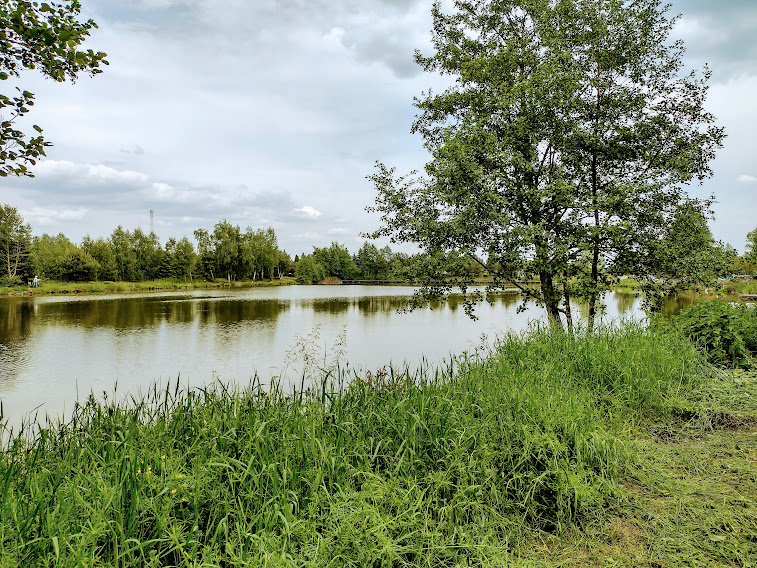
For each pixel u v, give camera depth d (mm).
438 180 7930
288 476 2791
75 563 2006
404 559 2377
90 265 52875
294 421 3477
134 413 4113
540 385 4523
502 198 7590
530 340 6875
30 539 2135
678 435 4066
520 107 8055
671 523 2725
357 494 2527
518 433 3434
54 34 3590
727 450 3635
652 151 8258
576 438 3424
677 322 7457
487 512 2822
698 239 8312
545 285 8383
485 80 9008
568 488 2889
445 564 2396
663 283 8297
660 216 7875
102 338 15086
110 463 2854
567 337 6414
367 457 3168
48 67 3934
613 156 8070
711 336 6617
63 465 2928
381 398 4445
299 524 2365
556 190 7441
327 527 2410
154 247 68812
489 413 3768
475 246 8398
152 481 2594
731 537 2535
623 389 4828
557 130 8078
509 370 5324
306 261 83375
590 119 8391
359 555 2225
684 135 8180
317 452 3031
